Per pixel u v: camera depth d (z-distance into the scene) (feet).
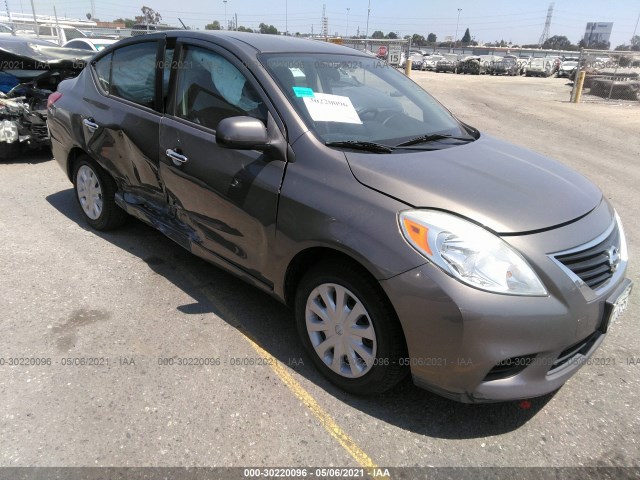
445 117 11.89
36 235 14.39
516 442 7.88
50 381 8.61
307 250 8.54
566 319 7.24
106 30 74.38
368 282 7.75
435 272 7.07
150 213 12.39
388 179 7.98
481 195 7.82
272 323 10.67
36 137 21.84
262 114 9.39
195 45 11.10
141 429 7.73
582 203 8.52
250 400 8.45
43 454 7.20
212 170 10.00
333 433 7.88
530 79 120.78
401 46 66.28
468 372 7.16
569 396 8.98
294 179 8.68
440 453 7.61
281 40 11.39
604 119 44.93
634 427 8.29
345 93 10.57
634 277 13.94
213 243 10.55
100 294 11.43
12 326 10.07
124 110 12.52
